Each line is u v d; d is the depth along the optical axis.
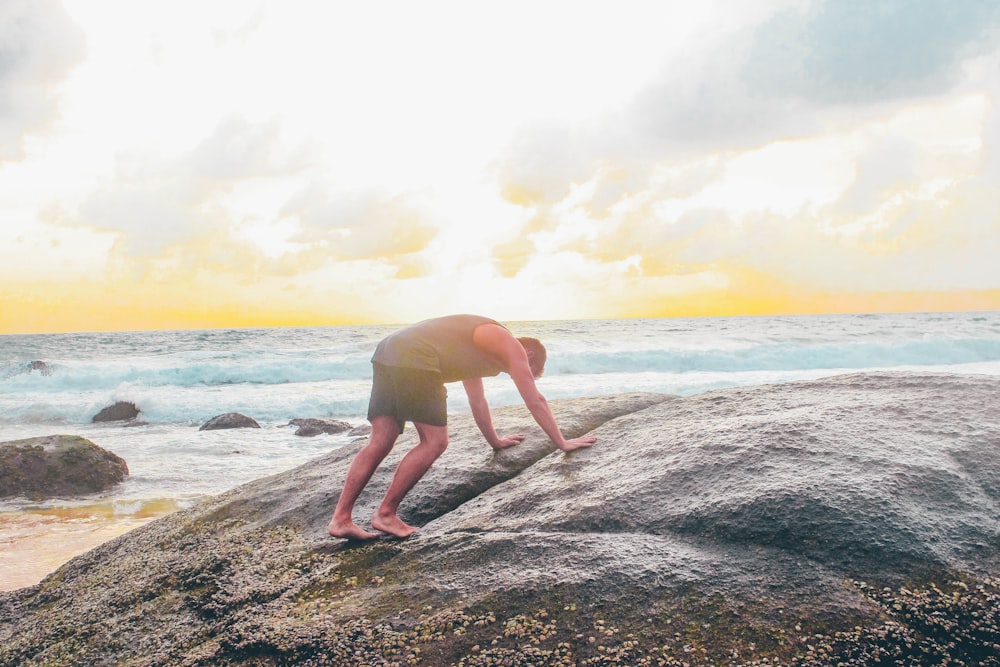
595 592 3.09
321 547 4.05
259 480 5.67
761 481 3.51
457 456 4.88
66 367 24.48
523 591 3.17
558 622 3.00
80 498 9.69
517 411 5.73
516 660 2.88
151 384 23.94
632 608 3.00
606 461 4.23
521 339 4.65
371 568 3.69
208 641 3.55
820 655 2.74
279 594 3.71
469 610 3.15
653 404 5.57
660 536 3.41
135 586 4.30
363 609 3.33
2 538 7.69
